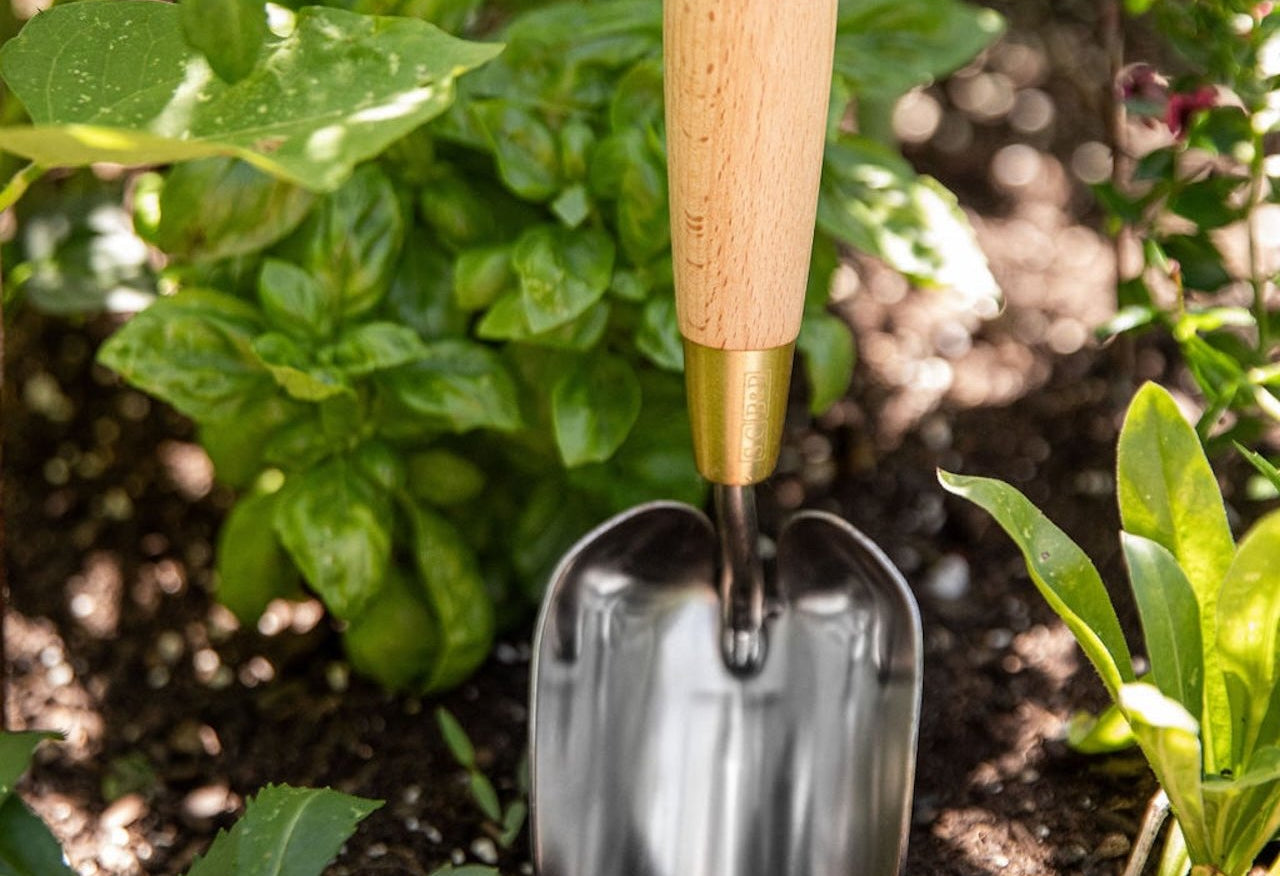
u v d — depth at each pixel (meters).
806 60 0.58
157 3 0.59
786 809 0.66
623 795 0.66
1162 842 0.68
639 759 0.66
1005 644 0.76
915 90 1.04
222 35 0.58
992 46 1.05
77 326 0.86
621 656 0.67
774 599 0.68
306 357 0.67
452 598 0.72
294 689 0.75
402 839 0.70
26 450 0.83
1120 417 0.83
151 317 0.67
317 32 0.58
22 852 0.60
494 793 0.71
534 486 0.74
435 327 0.70
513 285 0.68
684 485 0.73
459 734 0.71
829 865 0.65
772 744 0.67
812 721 0.66
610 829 0.65
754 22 0.57
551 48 0.69
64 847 0.70
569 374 0.70
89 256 0.80
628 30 0.69
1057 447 0.83
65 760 0.73
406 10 0.67
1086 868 0.68
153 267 0.82
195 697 0.75
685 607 0.68
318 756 0.73
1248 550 0.58
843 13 0.72
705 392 0.62
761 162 0.59
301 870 0.61
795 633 0.67
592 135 0.69
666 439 0.72
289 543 0.68
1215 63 0.70
